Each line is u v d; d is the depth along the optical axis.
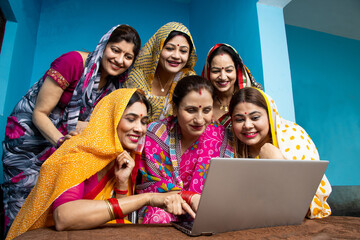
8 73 3.12
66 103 2.02
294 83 5.14
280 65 3.14
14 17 3.22
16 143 1.98
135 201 1.17
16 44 3.30
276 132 1.67
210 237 0.98
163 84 2.55
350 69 5.59
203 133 1.81
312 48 5.39
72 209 1.07
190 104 1.62
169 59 2.39
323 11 5.09
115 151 1.41
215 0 4.23
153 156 1.73
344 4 5.04
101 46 2.04
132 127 1.47
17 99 3.48
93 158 1.35
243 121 1.68
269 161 1.03
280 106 3.05
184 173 1.76
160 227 1.13
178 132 1.80
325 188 1.48
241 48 3.47
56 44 4.27
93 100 2.07
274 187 1.08
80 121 1.96
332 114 5.27
